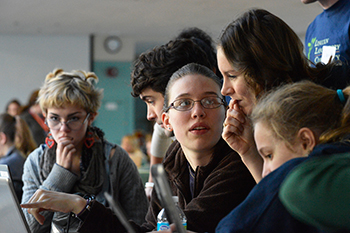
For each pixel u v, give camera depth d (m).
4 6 9.64
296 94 1.13
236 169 1.57
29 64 13.29
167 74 2.02
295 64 1.55
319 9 9.80
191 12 10.22
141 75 2.06
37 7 9.74
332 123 1.08
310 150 1.07
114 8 9.84
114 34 13.57
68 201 1.70
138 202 2.46
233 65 1.53
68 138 2.34
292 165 1.03
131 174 2.48
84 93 2.36
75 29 12.52
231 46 1.53
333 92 1.15
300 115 1.08
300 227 0.95
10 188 1.47
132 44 14.21
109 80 14.45
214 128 1.57
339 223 0.72
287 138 1.09
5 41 13.17
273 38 1.51
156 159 3.12
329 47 2.36
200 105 1.56
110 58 14.23
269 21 1.54
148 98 2.10
